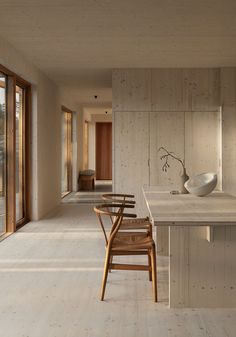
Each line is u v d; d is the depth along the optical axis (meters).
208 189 3.79
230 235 3.21
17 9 4.36
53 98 8.80
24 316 3.05
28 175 7.18
